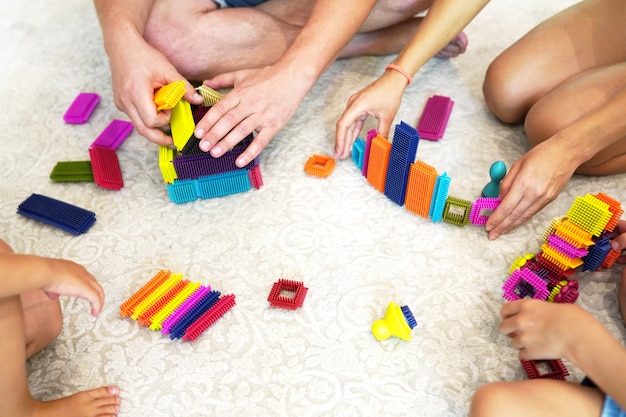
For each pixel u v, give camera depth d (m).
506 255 0.97
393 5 1.21
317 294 0.92
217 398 0.81
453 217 1.00
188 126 0.96
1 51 1.46
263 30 1.19
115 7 1.06
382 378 0.82
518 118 1.17
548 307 0.71
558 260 0.87
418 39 1.05
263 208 1.06
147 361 0.85
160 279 0.93
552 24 1.13
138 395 0.81
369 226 1.02
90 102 1.28
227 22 1.17
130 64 0.99
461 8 1.02
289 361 0.84
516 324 0.73
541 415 0.65
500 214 0.94
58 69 1.40
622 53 1.09
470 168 1.12
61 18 1.56
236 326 0.89
